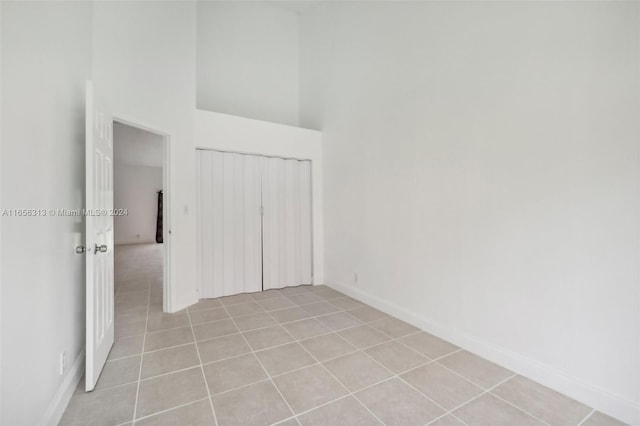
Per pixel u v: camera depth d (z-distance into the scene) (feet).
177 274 10.84
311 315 10.61
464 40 8.08
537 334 6.64
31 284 4.62
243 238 13.10
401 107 10.17
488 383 6.57
